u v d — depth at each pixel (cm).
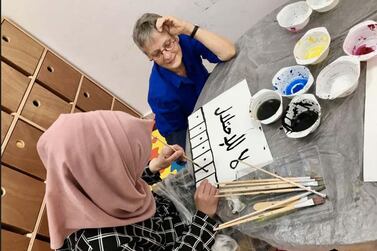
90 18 207
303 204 87
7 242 155
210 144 119
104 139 92
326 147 92
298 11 123
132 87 248
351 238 77
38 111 196
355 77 94
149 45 139
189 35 139
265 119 109
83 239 95
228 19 202
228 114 121
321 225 83
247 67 127
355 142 87
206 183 109
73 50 224
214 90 132
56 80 214
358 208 79
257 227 94
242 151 110
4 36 193
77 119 92
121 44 219
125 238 96
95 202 93
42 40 217
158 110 164
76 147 89
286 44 121
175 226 114
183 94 159
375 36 98
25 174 176
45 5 202
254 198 99
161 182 127
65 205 93
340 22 110
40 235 171
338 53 104
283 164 98
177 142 162
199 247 103
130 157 97
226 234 108
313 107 100
